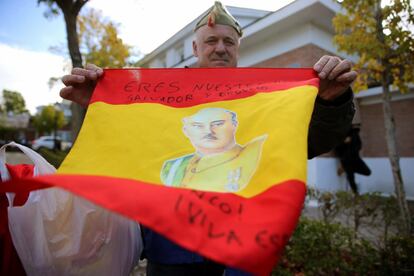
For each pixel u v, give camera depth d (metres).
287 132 0.88
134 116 1.10
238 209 0.69
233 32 1.57
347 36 3.66
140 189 0.64
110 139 1.02
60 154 5.51
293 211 0.69
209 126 1.04
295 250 2.39
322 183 6.00
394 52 3.35
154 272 1.22
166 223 0.61
